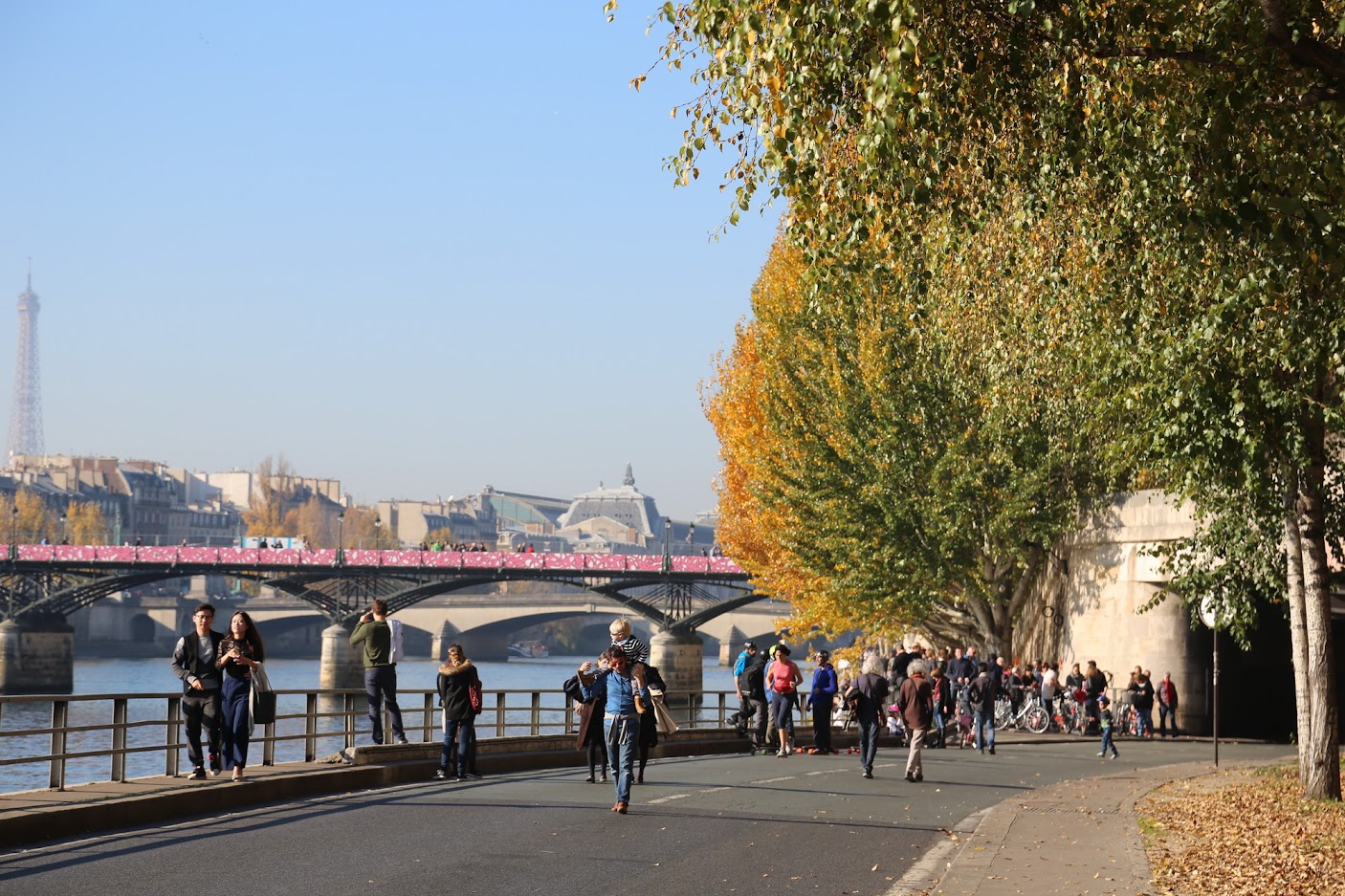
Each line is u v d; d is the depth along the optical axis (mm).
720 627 177125
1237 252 15227
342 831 15203
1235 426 19094
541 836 15242
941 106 13031
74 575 127000
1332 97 12297
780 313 46969
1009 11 11641
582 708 21594
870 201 13422
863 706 24438
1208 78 13469
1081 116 13297
